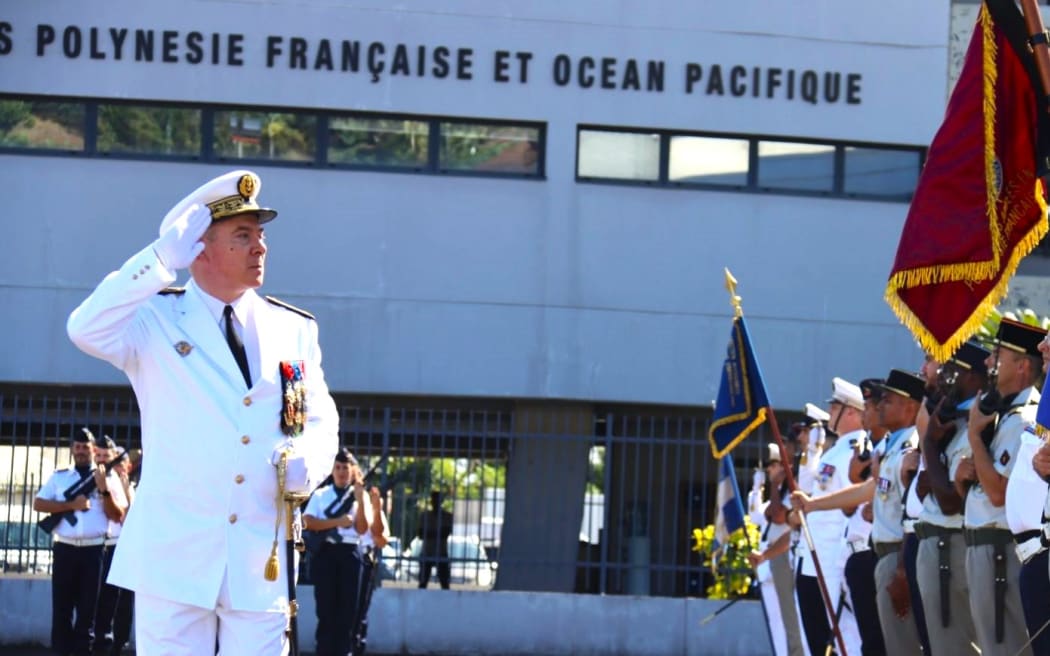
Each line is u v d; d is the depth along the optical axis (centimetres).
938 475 881
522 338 1928
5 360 1889
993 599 832
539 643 1728
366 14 1916
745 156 1972
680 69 1944
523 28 1928
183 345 618
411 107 1916
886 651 1057
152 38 1898
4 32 1889
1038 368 821
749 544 1628
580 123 1933
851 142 1967
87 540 1462
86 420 1769
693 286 1948
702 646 1720
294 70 1908
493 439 1953
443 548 1830
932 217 767
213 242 622
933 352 770
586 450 1944
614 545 1959
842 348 1962
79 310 604
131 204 1909
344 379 1912
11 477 1747
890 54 1973
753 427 1057
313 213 1922
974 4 1978
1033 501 761
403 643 1722
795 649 1223
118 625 1504
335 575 1454
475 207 1931
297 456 627
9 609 1680
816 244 1967
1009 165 761
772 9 1955
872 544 1042
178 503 611
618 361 1934
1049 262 1933
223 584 611
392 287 1922
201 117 1920
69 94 1891
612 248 1942
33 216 1903
